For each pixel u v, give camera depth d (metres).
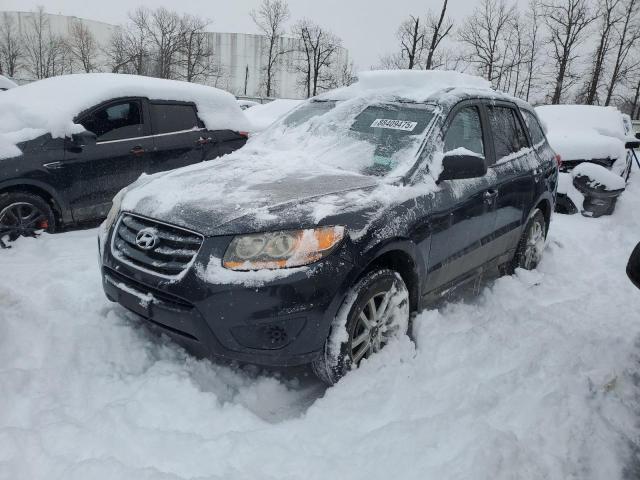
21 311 3.51
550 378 3.04
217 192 3.05
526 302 4.25
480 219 3.82
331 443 2.52
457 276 3.83
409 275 3.27
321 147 3.79
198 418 2.67
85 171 5.32
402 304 3.18
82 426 2.50
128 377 2.97
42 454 2.30
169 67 55.94
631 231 7.11
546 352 3.33
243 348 2.65
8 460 2.23
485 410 2.75
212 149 6.51
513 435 2.53
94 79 5.92
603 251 6.15
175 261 2.76
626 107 45.69
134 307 2.89
